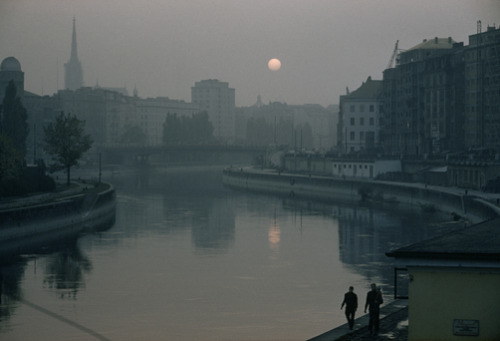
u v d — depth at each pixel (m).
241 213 154.00
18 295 73.50
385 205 166.75
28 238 111.88
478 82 184.88
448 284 32.75
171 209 163.38
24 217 112.19
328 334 41.22
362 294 72.88
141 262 92.50
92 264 90.75
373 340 39.00
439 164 178.38
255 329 60.44
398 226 126.06
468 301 32.56
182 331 60.00
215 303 69.94
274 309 67.31
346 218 141.12
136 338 58.00
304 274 84.31
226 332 59.53
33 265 89.62
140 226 130.25
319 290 75.44
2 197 130.00
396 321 43.56
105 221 138.12
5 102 185.62
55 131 174.75
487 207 112.75
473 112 187.12
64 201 128.25
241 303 69.88
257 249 103.62
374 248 103.25
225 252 101.00
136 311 66.88
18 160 136.50
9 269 87.00
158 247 105.31
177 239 113.75
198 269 87.94
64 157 174.25
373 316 40.56
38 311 67.06
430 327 32.97
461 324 32.66
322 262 92.44
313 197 195.12
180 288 76.88
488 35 182.75
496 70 180.25
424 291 33.00
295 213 152.75
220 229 126.50
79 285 78.25
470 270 32.47
